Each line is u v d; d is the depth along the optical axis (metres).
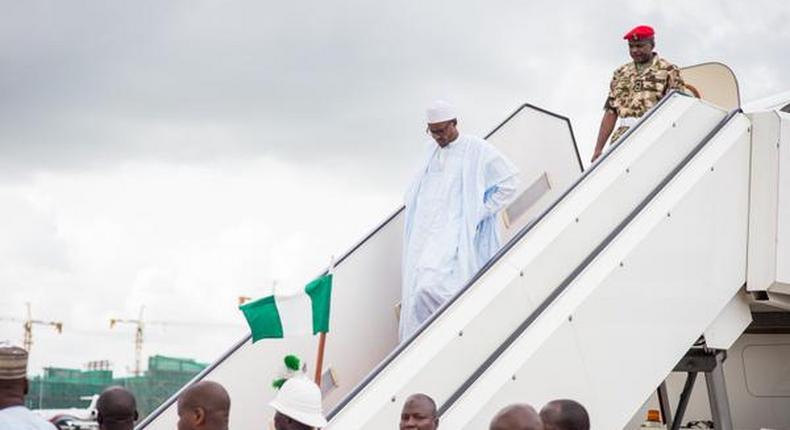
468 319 5.71
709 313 6.38
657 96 7.75
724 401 6.83
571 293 5.90
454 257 7.02
